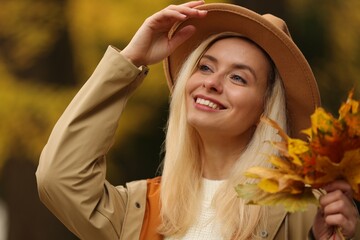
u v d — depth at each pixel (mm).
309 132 3277
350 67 8703
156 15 3791
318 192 3668
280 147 3314
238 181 3762
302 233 3646
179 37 3859
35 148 8305
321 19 8672
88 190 3736
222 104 3756
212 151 3842
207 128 3771
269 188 3254
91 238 3771
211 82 3752
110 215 3773
